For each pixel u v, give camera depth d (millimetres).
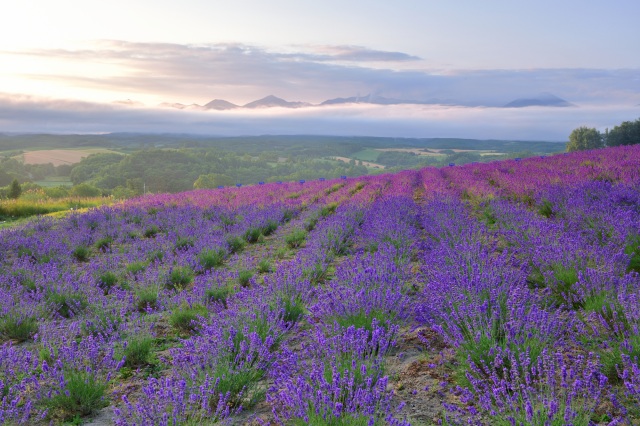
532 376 3572
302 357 4617
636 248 6348
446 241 8477
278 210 16391
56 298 7195
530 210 11859
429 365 4305
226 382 3881
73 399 4027
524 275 5992
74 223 16281
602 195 10203
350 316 5012
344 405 3287
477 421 3229
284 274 6734
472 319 4273
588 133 108812
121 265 10008
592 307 4703
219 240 11219
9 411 3715
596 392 3146
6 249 11672
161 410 3396
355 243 10695
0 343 5996
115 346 5441
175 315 6191
